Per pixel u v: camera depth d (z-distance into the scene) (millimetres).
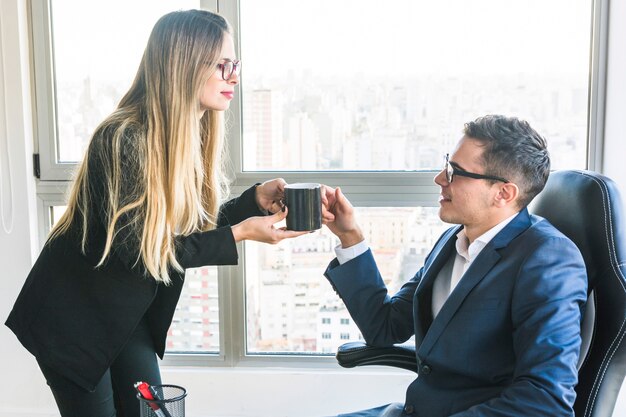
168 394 1641
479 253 1578
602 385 1457
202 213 1897
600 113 2473
